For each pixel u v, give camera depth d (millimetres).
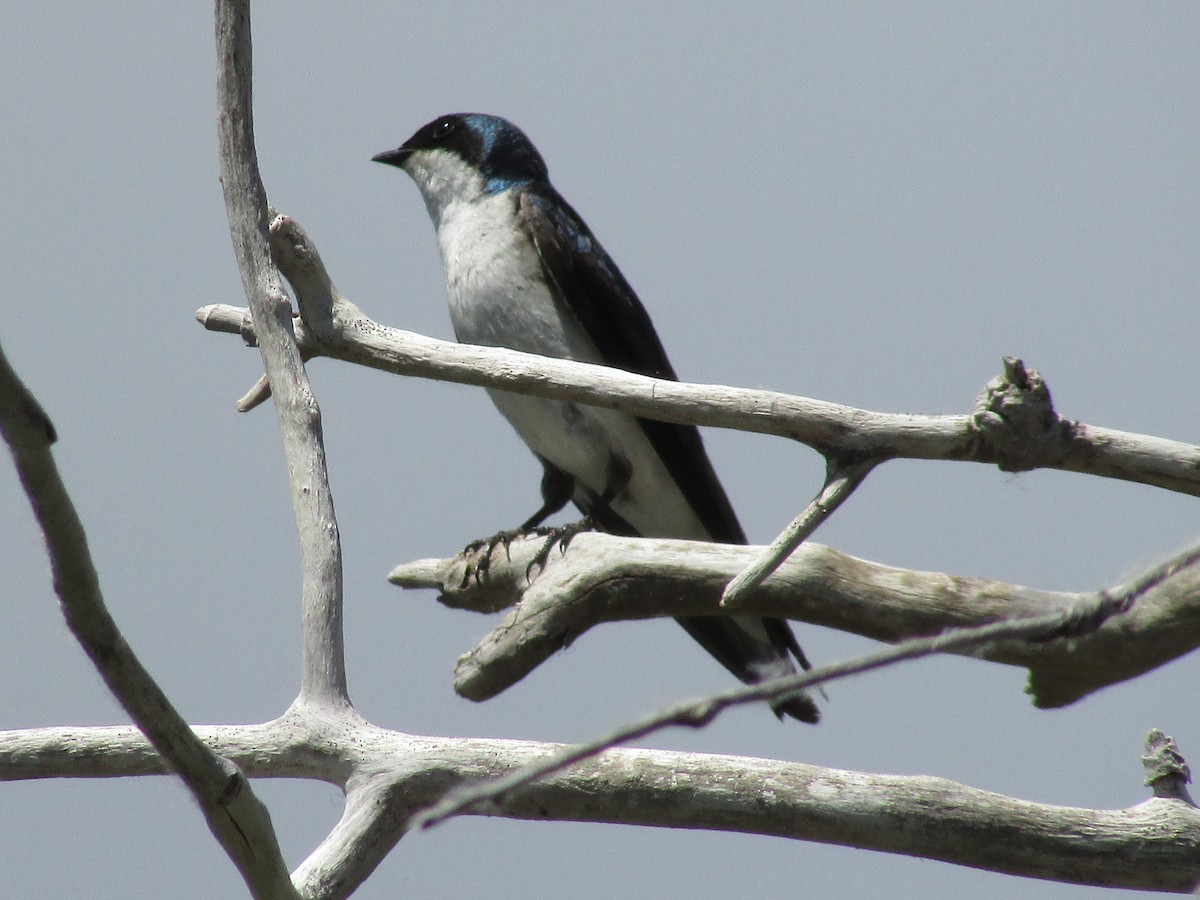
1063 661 7680
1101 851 7387
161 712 5223
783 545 6938
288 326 8133
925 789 7465
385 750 7395
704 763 7562
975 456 7086
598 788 7465
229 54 8367
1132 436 7102
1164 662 7555
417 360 8008
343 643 7668
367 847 7043
